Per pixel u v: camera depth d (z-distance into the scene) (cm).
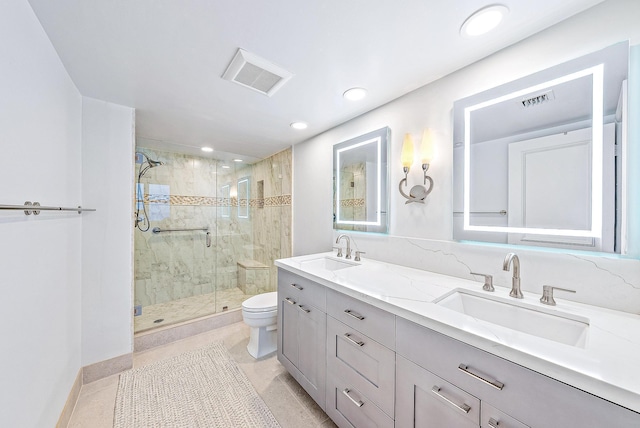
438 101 148
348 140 210
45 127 110
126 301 183
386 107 179
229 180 347
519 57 116
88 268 167
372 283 127
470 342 76
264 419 140
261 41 114
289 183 288
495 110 124
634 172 90
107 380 171
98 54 122
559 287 103
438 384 85
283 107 184
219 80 146
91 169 168
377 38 112
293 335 167
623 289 91
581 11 99
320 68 135
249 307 201
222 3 92
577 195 101
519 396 67
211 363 193
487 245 127
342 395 125
